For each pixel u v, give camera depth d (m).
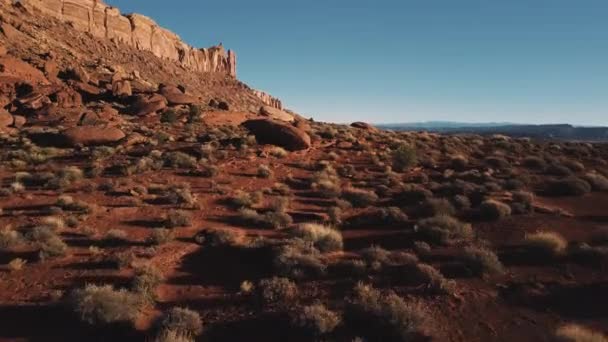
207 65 160.25
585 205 18.38
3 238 11.91
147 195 18.05
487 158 30.16
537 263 11.68
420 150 33.19
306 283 10.54
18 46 56.00
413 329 8.20
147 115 42.09
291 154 29.12
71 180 19.81
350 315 8.88
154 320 8.76
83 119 35.53
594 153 35.81
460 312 9.20
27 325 8.44
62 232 13.31
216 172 22.38
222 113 43.62
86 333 8.25
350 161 28.27
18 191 17.95
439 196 19.75
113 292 9.16
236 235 13.70
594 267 11.16
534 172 26.33
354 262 11.33
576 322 8.80
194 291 10.19
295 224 15.39
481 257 11.42
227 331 8.55
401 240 13.91
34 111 38.19
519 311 9.27
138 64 99.81
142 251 12.07
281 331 8.48
